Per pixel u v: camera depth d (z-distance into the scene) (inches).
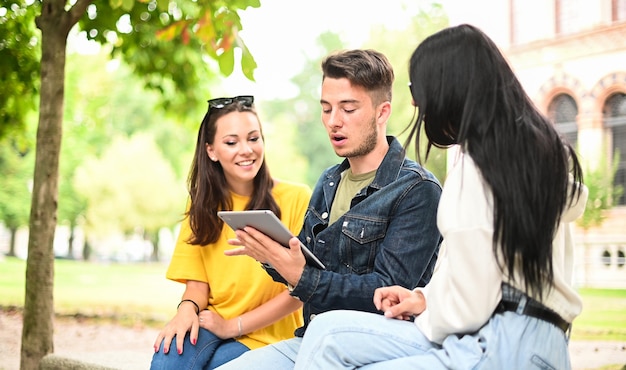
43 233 187.5
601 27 436.8
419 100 92.7
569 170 89.6
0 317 422.3
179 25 179.5
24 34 246.1
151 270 1067.3
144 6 245.9
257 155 132.3
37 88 254.2
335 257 116.7
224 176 135.9
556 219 86.4
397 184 113.1
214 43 164.9
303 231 125.6
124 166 1286.9
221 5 168.2
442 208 86.5
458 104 90.4
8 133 266.7
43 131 188.4
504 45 475.8
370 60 117.2
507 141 85.7
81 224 1400.1
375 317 94.3
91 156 1332.4
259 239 105.9
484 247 83.7
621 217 422.3
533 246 83.7
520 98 89.1
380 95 117.8
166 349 127.1
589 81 444.5
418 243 111.0
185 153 1508.4
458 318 84.9
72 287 724.7
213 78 327.0
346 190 122.3
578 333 326.6
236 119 131.3
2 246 1619.1
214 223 133.5
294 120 1911.9
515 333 84.2
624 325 333.1
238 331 129.6
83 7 188.2
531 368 83.4
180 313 131.1
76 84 1032.8
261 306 130.9
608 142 438.9
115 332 402.6
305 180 1664.6
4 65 245.3
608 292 405.7
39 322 185.9
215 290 134.0
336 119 117.1
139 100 1482.5
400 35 1190.9
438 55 91.9
